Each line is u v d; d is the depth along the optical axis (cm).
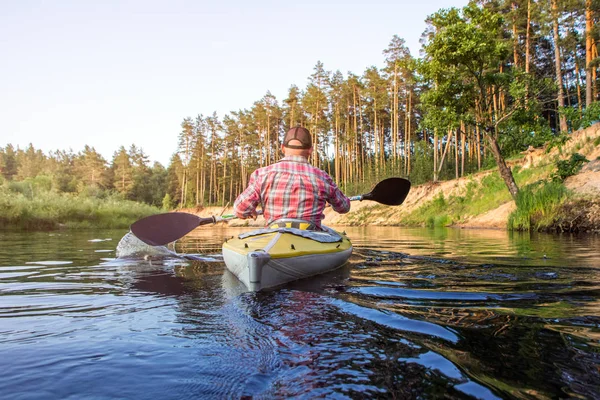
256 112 4828
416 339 140
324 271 306
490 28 1298
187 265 371
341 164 4644
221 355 129
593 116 1484
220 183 5788
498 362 118
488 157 2581
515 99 1314
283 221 315
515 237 835
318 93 3756
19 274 317
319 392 100
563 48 2869
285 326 160
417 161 2947
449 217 1791
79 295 231
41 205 1720
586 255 429
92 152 7394
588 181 1213
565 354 124
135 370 117
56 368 119
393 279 274
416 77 1407
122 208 2103
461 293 223
